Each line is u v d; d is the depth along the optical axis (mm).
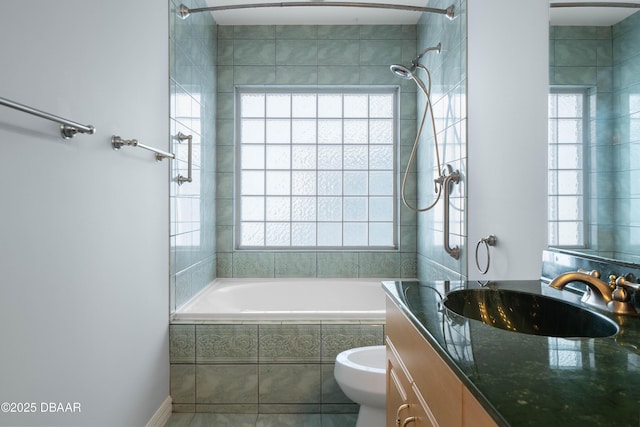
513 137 1692
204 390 2236
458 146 2289
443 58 2568
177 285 2369
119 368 1642
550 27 1443
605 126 1193
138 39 1829
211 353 2234
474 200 2094
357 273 3299
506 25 1741
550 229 1458
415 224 3301
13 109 1054
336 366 1856
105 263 1529
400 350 1236
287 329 2232
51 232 1209
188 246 2572
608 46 1179
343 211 3422
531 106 1564
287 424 2121
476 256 1853
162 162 2125
